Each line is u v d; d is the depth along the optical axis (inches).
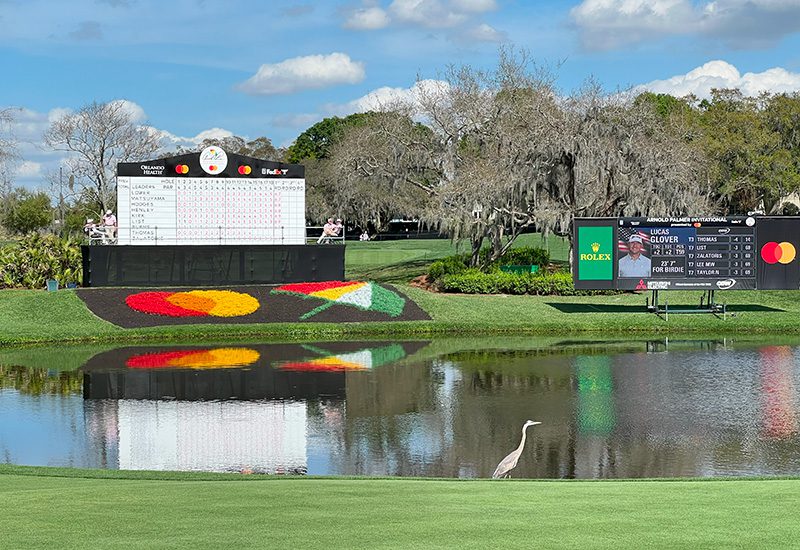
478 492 361.4
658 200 1565.0
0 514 306.7
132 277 1425.9
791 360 1010.7
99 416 727.1
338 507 322.0
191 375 917.2
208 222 1469.0
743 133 2623.0
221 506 323.6
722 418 707.4
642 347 1126.4
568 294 1560.0
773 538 271.9
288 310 1332.4
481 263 1737.2
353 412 738.2
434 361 1011.3
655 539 271.0
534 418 711.7
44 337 1176.2
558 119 1619.1
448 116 1814.7
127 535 275.0
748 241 1307.8
